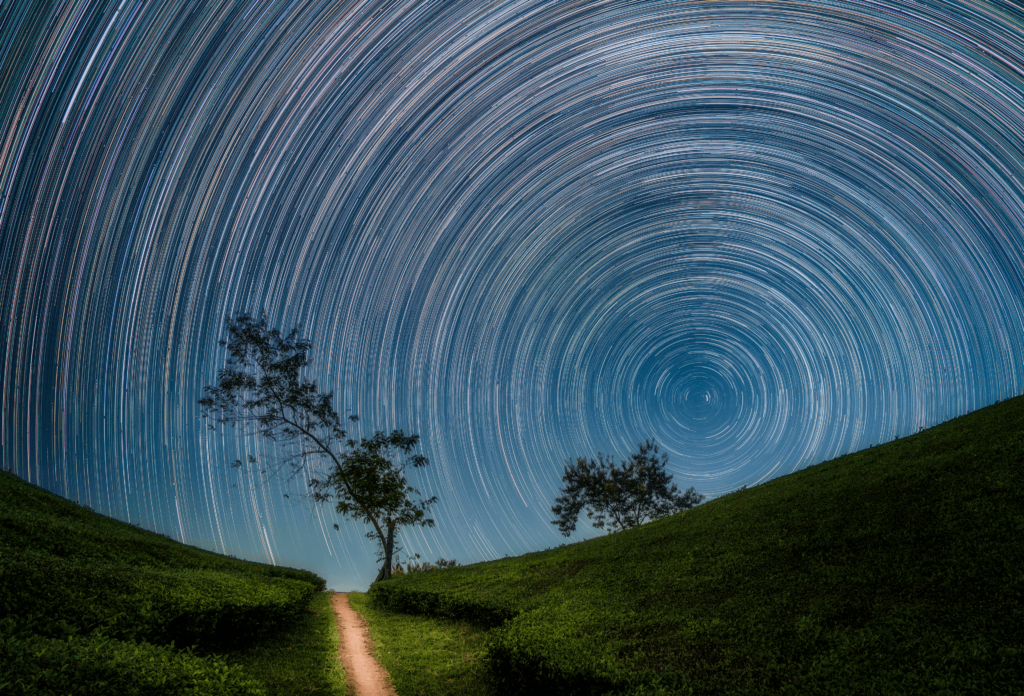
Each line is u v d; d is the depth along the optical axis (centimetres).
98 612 961
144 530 3203
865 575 1254
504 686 1095
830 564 1376
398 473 3619
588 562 2066
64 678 621
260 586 1739
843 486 1984
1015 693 758
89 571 1191
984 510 1382
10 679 595
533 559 2561
